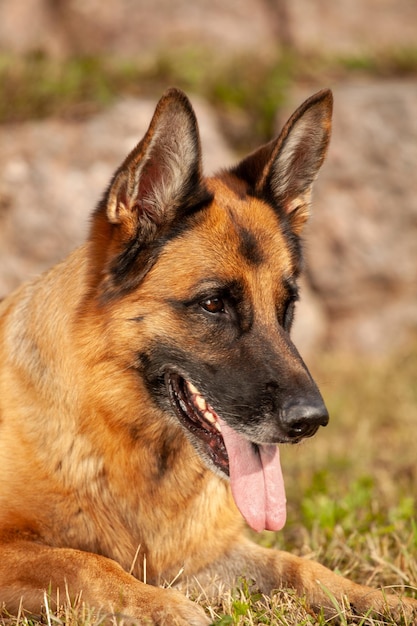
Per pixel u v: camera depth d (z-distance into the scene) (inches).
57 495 239.9
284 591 240.5
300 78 659.4
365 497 318.3
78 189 542.3
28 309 261.1
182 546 250.4
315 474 358.6
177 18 709.3
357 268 593.0
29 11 689.6
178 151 235.3
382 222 593.9
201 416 243.1
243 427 232.2
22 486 239.5
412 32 753.0
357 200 593.3
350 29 741.3
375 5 746.8
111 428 241.1
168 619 205.3
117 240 238.8
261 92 637.3
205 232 240.5
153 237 238.1
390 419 471.5
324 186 592.1
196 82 634.8
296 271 260.2
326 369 547.5
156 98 604.7
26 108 569.9
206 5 716.0
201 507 251.9
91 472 241.1
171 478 247.9
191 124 233.5
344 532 298.2
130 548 245.8
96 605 210.8
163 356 237.6
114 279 238.5
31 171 540.7
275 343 237.6
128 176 233.9
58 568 218.4
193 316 236.2
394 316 602.2
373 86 621.9
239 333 238.1
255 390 231.1
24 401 248.1
